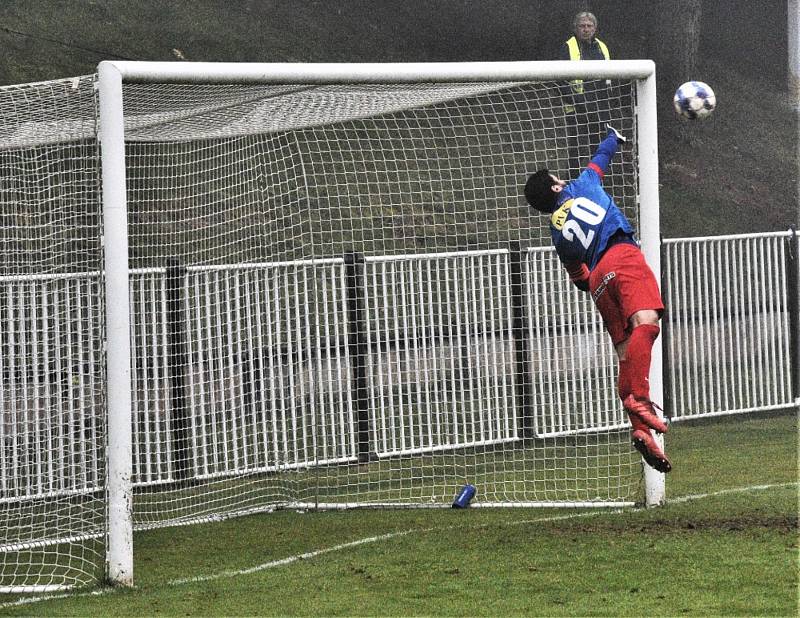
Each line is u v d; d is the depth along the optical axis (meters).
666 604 18.19
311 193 60.31
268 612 18.81
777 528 23.58
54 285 29.86
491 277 36.81
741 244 41.22
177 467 31.39
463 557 22.59
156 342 31.17
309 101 30.89
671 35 88.38
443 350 35.78
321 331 35.47
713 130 89.94
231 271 32.62
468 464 34.88
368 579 21.03
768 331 41.84
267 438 32.56
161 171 48.19
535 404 36.34
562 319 36.72
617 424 35.59
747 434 38.66
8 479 29.47
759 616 17.25
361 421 34.00
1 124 28.80
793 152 90.69
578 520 26.08
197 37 79.25
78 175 35.59
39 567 24.19
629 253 23.53
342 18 88.38
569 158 35.78
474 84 28.34
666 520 25.25
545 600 18.84
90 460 30.28
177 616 18.86
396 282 36.53
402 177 63.66
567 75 27.64
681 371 40.00
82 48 73.50
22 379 29.52
